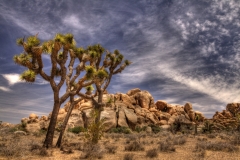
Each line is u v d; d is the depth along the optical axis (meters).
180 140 12.30
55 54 10.50
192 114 51.31
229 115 51.94
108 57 17.86
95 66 15.63
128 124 33.19
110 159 7.20
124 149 9.78
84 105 36.19
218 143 10.17
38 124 33.47
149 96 50.06
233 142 11.23
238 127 28.91
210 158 7.16
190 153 8.41
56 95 10.92
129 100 43.19
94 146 9.22
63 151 8.88
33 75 10.12
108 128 29.42
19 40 10.04
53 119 10.62
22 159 6.96
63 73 11.16
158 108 51.91
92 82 11.87
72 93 11.61
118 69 18.62
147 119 41.72
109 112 32.50
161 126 41.00
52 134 10.45
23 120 45.50
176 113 48.62
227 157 7.34
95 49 13.54
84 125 31.45
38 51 9.92
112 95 41.59
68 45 10.83
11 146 8.15
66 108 41.31
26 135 18.67
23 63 10.02
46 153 7.89
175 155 7.95
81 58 12.62
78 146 9.88
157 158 7.32
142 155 7.99
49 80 10.82
